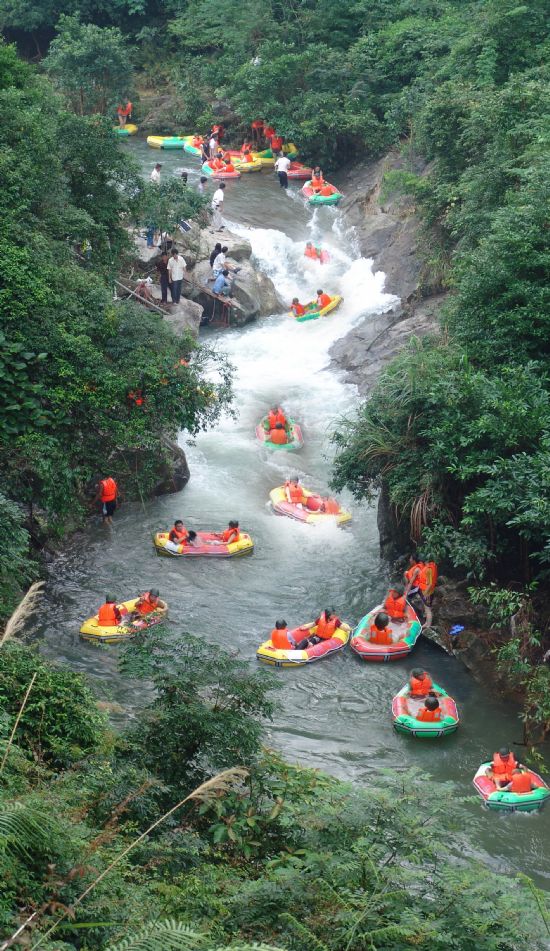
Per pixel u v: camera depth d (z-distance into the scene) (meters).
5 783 8.17
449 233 28.17
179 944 5.29
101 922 6.32
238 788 10.09
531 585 15.80
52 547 19.80
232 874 8.27
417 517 17.88
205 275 30.20
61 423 16.84
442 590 18.28
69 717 10.48
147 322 18.48
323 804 8.02
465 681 16.72
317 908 6.96
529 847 13.02
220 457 24.03
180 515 21.58
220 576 19.55
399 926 6.32
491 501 15.62
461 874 7.18
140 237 29.67
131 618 17.33
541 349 18.61
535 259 18.41
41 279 17.38
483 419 16.39
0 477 16.72
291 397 26.50
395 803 7.86
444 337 20.86
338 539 21.02
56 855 7.02
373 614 18.05
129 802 8.81
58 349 16.92
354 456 18.98
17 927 6.08
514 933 6.67
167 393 17.95
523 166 23.66
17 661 10.95
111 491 20.64
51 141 19.95
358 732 15.40
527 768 14.58
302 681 16.64
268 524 21.42
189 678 9.87
